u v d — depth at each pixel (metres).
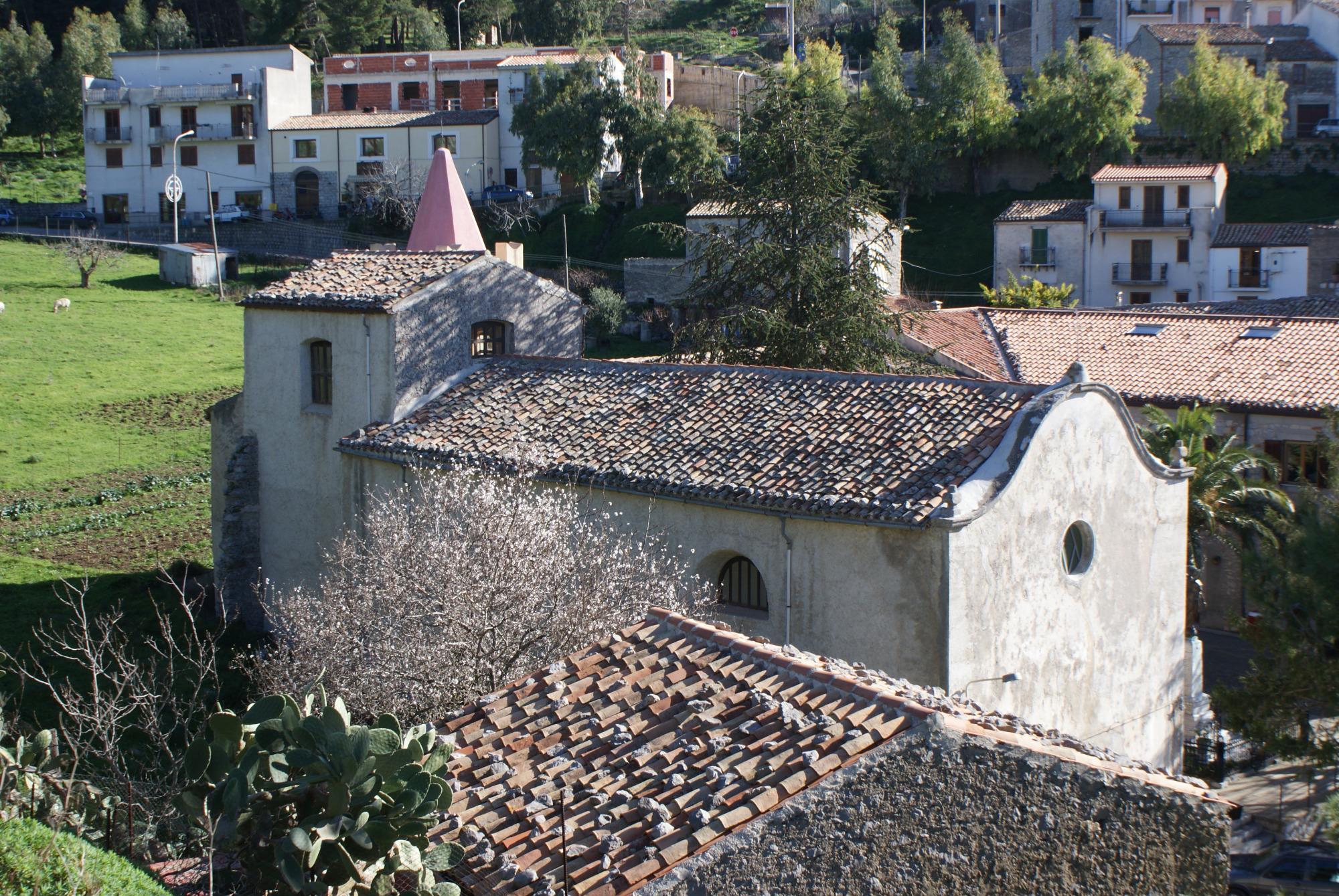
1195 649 26.30
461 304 26.80
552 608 17.14
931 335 37.44
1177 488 21.66
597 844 9.59
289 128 86.50
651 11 136.50
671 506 20.45
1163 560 21.50
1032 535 18.67
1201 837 11.81
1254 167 76.19
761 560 19.41
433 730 9.96
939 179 76.69
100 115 88.50
